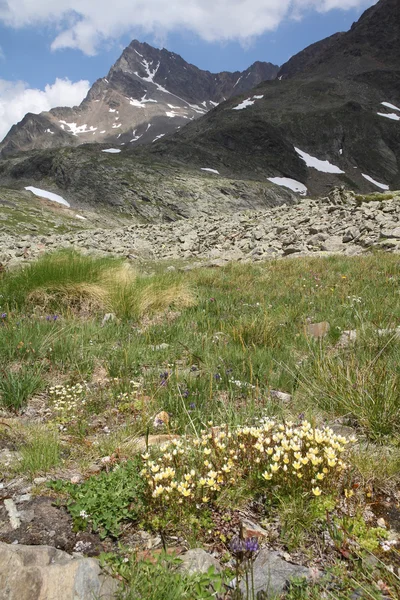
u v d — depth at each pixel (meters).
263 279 13.50
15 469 3.58
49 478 3.50
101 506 3.05
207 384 5.54
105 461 3.77
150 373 5.98
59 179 180.38
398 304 8.89
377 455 3.63
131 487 3.22
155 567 2.48
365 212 26.48
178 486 2.97
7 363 6.10
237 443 3.54
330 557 2.69
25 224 88.44
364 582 2.45
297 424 4.29
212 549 2.79
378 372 4.66
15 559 2.46
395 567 2.59
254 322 7.67
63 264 11.01
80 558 2.53
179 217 160.50
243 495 3.21
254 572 2.55
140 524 2.98
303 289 11.59
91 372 6.16
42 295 9.77
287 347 6.84
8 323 7.77
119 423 4.73
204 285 13.38
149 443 4.11
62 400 5.17
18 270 11.58
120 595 2.32
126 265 12.79
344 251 20.09
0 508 3.11
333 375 5.01
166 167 197.12
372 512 3.08
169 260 24.03
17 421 4.59
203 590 2.32
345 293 10.43
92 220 137.88
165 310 9.92
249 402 4.85
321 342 6.62
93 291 9.88
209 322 8.53
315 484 3.10
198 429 4.29
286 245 23.77
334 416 4.54
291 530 2.86
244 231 30.11
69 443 4.18
